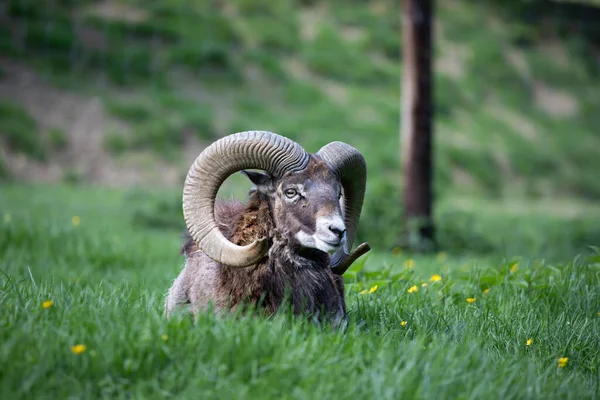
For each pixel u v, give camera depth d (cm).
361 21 7438
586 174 6656
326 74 6588
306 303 1070
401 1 7875
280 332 924
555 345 1101
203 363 857
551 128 7194
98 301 1074
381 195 2991
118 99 5425
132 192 4003
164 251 2238
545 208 5381
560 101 7706
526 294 1361
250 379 847
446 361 901
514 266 1509
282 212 1073
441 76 7106
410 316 1173
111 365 841
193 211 1048
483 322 1172
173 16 6506
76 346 840
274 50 6681
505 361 974
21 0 5872
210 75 6006
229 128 5472
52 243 2095
